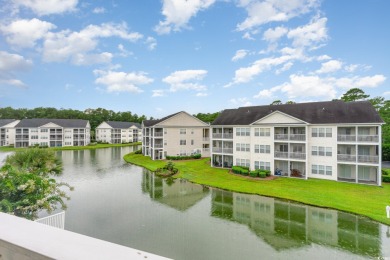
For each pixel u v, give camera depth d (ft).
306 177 94.63
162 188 85.87
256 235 48.67
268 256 40.75
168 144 159.63
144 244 44.47
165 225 53.16
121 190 83.10
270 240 46.52
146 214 59.98
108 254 4.66
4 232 5.83
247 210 63.10
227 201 70.74
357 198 70.18
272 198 72.74
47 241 5.31
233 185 87.40
